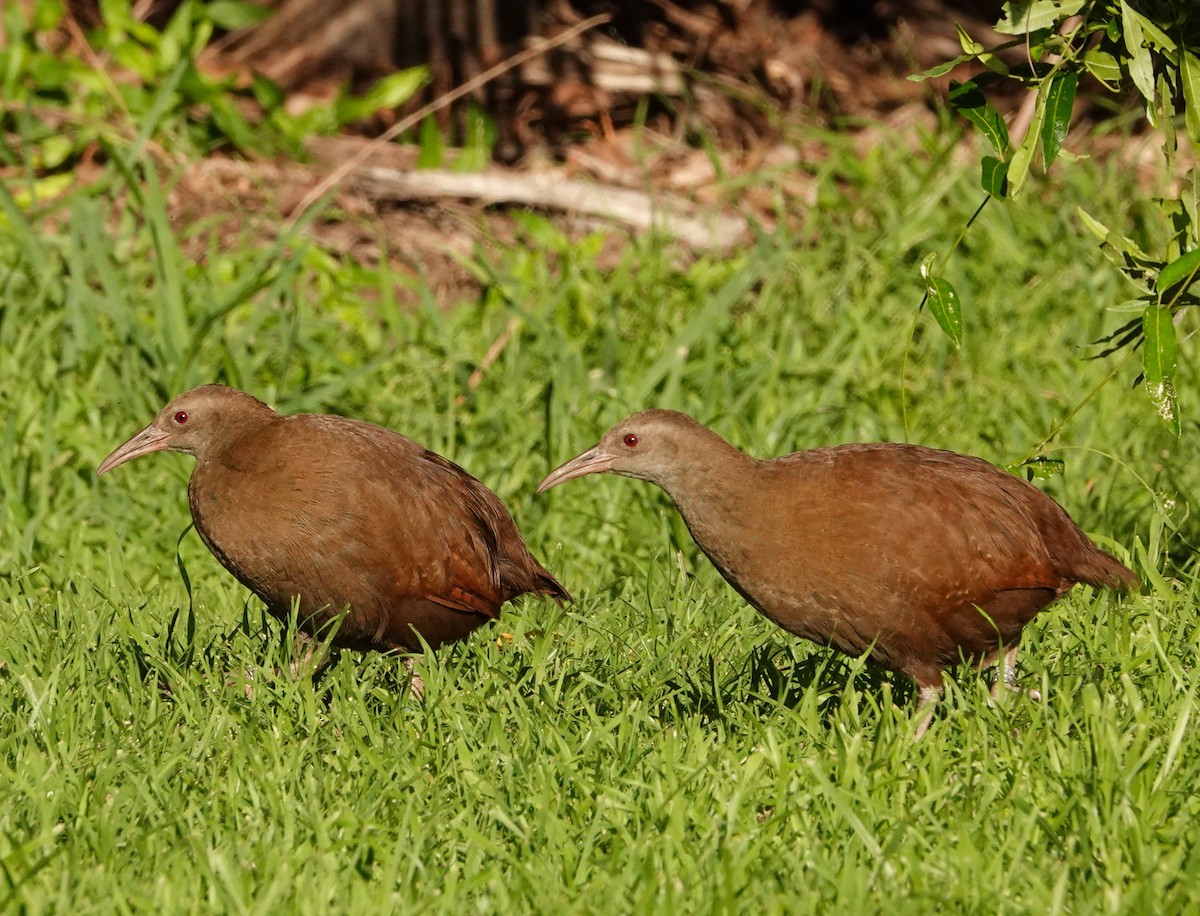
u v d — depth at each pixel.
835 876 7.19
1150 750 7.87
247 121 20.73
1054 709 8.73
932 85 22.73
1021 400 15.03
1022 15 8.50
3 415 14.05
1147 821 7.52
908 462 9.15
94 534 12.74
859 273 17.09
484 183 19.08
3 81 19.38
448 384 14.45
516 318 16.20
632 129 21.83
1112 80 8.64
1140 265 9.23
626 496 13.32
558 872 7.30
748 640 10.26
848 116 22.44
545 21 22.70
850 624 9.09
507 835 7.79
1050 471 10.19
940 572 8.88
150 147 19.03
